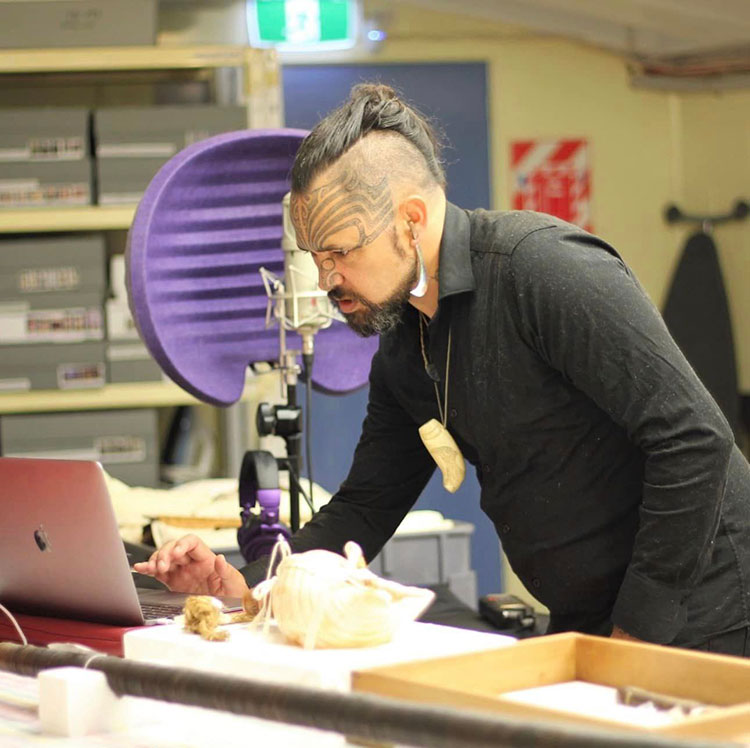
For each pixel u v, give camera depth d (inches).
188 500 116.4
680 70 203.8
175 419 176.9
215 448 178.5
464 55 203.3
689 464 57.9
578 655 45.6
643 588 59.5
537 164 207.3
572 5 188.4
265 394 160.7
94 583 59.8
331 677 42.7
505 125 205.9
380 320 63.5
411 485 76.2
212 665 46.6
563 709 39.6
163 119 154.5
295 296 81.2
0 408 155.5
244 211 89.8
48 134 154.3
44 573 62.1
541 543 66.5
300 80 197.5
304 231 62.4
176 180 86.2
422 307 66.4
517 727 30.8
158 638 49.9
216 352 90.4
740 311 207.5
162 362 87.8
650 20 190.7
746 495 65.9
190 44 186.5
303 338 83.1
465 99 203.9
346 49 198.4
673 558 58.8
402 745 36.7
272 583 51.1
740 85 200.4
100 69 159.2
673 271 211.3
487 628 88.6
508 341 62.7
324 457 199.0
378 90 63.5
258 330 91.4
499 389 63.8
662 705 41.3
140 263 84.9
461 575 106.5
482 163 205.2
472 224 64.6
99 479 56.9
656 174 211.6
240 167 88.6
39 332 155.9
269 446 165.3
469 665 42.8
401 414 74.2
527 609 89.5
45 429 156.0
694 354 206.8
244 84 159.8
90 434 156.9
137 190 155.4
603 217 210.5
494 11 197.9
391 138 61.9
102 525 57.8
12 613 66.2
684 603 60.7
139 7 156.9
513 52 205.3
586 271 59.4
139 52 156.6
